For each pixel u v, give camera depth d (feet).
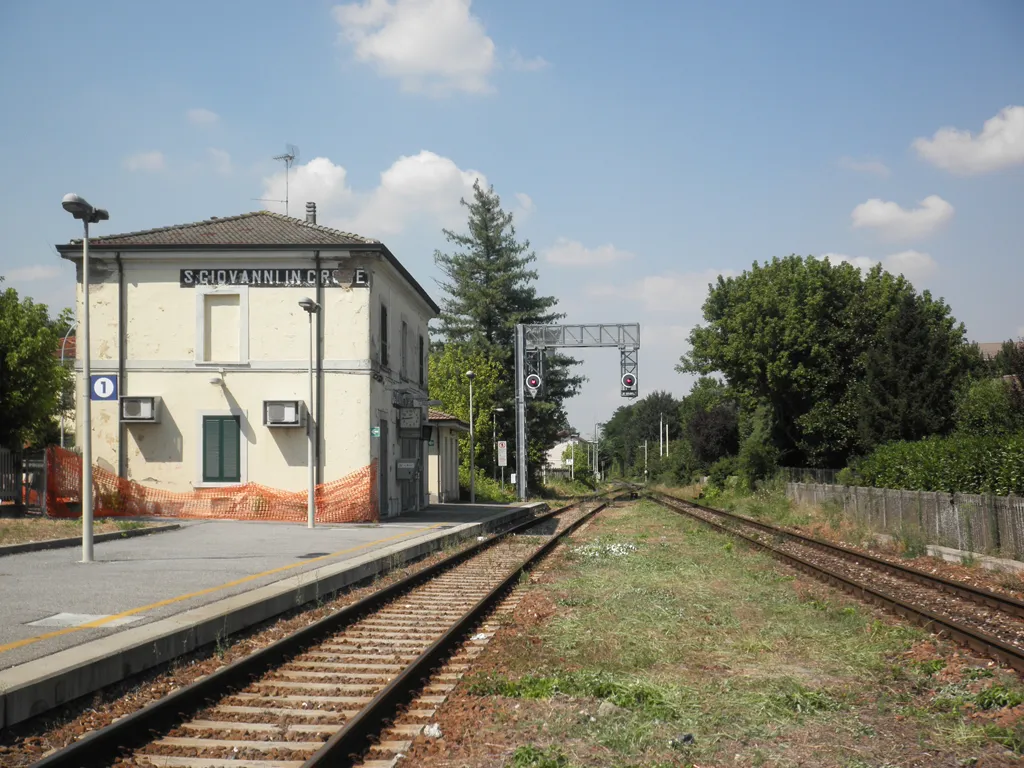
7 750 18.66
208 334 82.12
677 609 36.24
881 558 59.62
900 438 102.01
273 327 81.71
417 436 96.78
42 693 20.90
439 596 42.06
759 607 37.09
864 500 84.38
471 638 31.35
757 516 106.93
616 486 321.11
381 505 87.66
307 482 80.59
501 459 151.74
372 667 26.76
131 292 82.43
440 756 18.90
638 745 19.65
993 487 64.64
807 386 129.39
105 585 37.76
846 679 25.54
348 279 81.51
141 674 25.57
